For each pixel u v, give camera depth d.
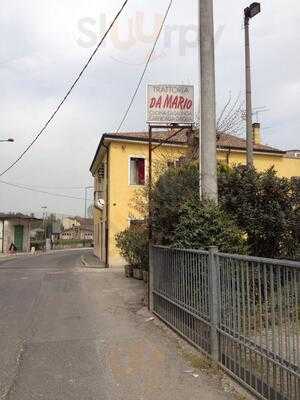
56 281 12.55
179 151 14.46
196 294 4.99
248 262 3.65
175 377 4.21
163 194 6.62
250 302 3.64
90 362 4.79
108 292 10.14
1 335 6.09
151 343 5.49
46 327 6.55
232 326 4.03
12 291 10.55
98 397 3.76
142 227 11.35
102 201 21.70
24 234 39.78
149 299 7.60
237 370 3.93
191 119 8.36
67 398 3.75
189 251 5.20
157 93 8.34
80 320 7.05
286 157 23.06
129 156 20.11
